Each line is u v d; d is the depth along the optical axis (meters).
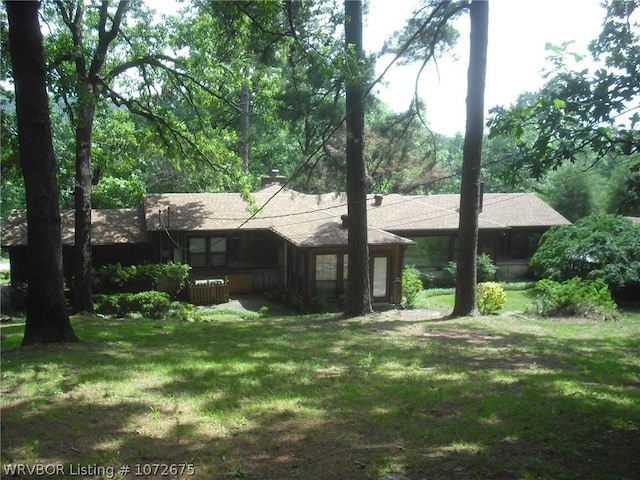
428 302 24.98
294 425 6.10
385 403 6.95
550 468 4.95
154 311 20.95
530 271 31.70
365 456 5.25
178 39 20.16
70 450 5.33
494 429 6.00
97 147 24.25
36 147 10.62
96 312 20.30
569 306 18.38
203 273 26.27
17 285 22.62
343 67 13.41
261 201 28.67
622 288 23.95
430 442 5.62
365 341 12.30
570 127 7.07
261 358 9.90
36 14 10.49
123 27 20.73
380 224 28.78
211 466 4.99
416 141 17.70
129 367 8.79
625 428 6.07
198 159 21.59
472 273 17.42
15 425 6.00
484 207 33.16
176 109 32.00
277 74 20.00
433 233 29.30
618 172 34.59
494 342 12.38
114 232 25.50
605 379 8.66
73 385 7.61
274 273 27.36
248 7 13.50
